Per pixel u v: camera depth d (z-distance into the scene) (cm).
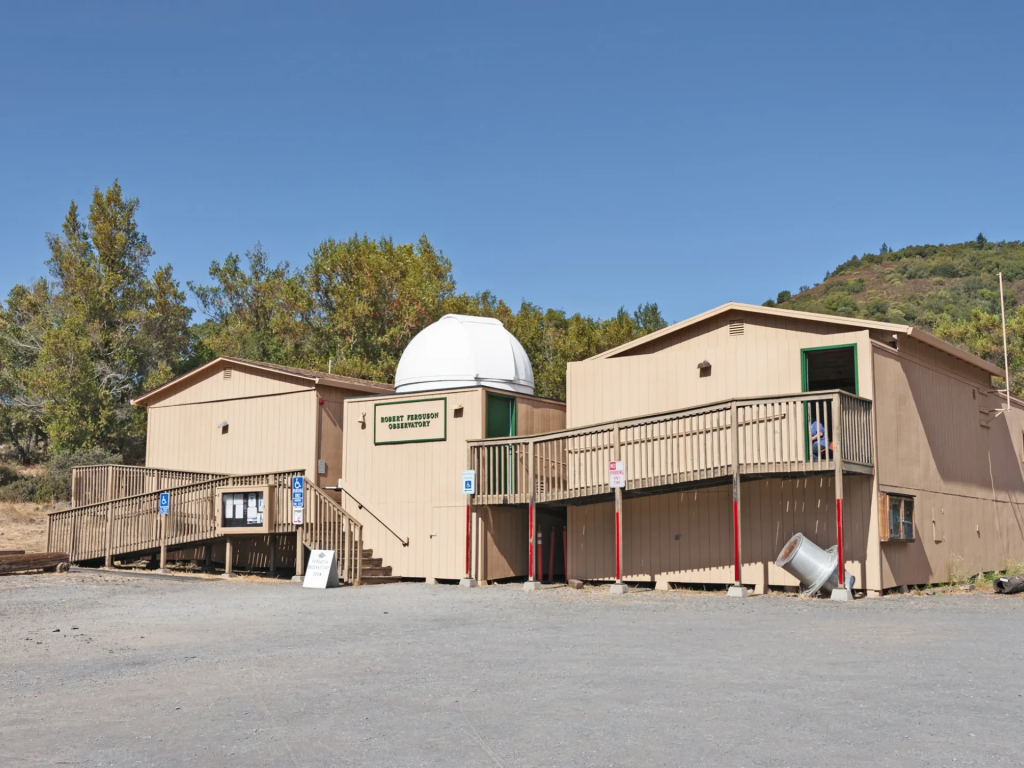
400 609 1470
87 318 4578
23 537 2883
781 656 924
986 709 680
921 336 1823
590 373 2039
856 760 555
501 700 738
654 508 1891
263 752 602
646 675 832
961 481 2117
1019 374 3947
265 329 5175
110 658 1011
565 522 2311
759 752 574
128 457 4406
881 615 1279
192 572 2341
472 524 2056
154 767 574
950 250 15775
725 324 1902
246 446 2511
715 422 1809
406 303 4256
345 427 2292
